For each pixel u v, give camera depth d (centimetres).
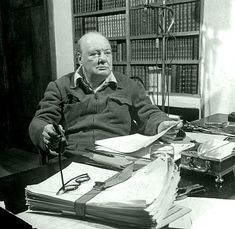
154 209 70
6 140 466
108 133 188
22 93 440
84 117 193
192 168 111
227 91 284
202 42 290
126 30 337
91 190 85
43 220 79
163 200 75
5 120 464
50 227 76
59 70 402
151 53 322
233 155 111
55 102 192
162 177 83
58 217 81
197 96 297
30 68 421
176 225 75
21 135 455
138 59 335
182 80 305
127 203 71
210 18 281
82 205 78
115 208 73
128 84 201
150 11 312
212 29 282
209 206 86
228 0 269
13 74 450
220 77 285
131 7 328
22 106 443
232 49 275
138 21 325
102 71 190
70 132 191
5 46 452
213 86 290
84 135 186
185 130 172
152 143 131
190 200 90
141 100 198
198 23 287
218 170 105
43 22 389
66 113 195
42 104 192
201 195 96
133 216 71
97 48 189
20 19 421
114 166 111
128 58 342
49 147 142
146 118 189
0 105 459
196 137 153
